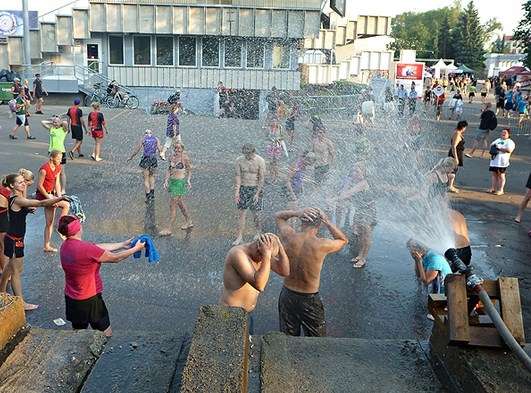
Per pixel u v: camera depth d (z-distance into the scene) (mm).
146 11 28953
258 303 6816
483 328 3381
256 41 29844
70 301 5352
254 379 3391
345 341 3949
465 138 23969
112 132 21422
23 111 19344
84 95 29797
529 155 20328
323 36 35469
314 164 11141
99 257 5262
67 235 5277
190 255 8492
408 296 7270
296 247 5160
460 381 3229
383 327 6395
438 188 9797
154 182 12508
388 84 31859
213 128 22641
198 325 3113
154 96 30234
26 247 8758
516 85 38906
